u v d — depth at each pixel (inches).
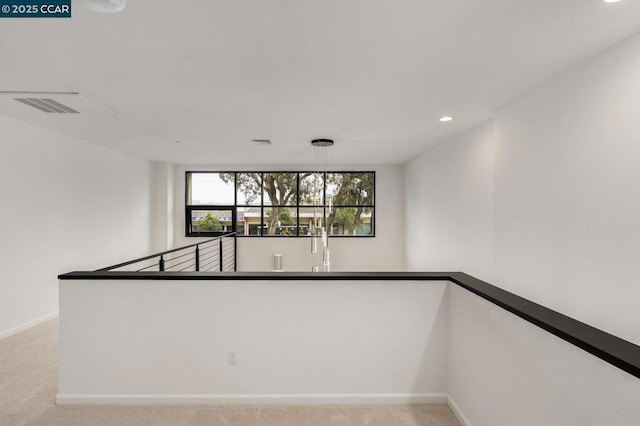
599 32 67.5
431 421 82.0
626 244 69.0
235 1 57.2
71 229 171.9
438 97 106.9
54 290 160.7
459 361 82.7
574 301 83.0
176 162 258.8
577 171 82.2
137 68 85.1
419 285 89.4
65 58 79.4
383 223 273.9
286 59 80.3
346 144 185.6
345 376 89.3
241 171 274.2
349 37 69.9
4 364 112.0
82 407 87.0
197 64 82.8
